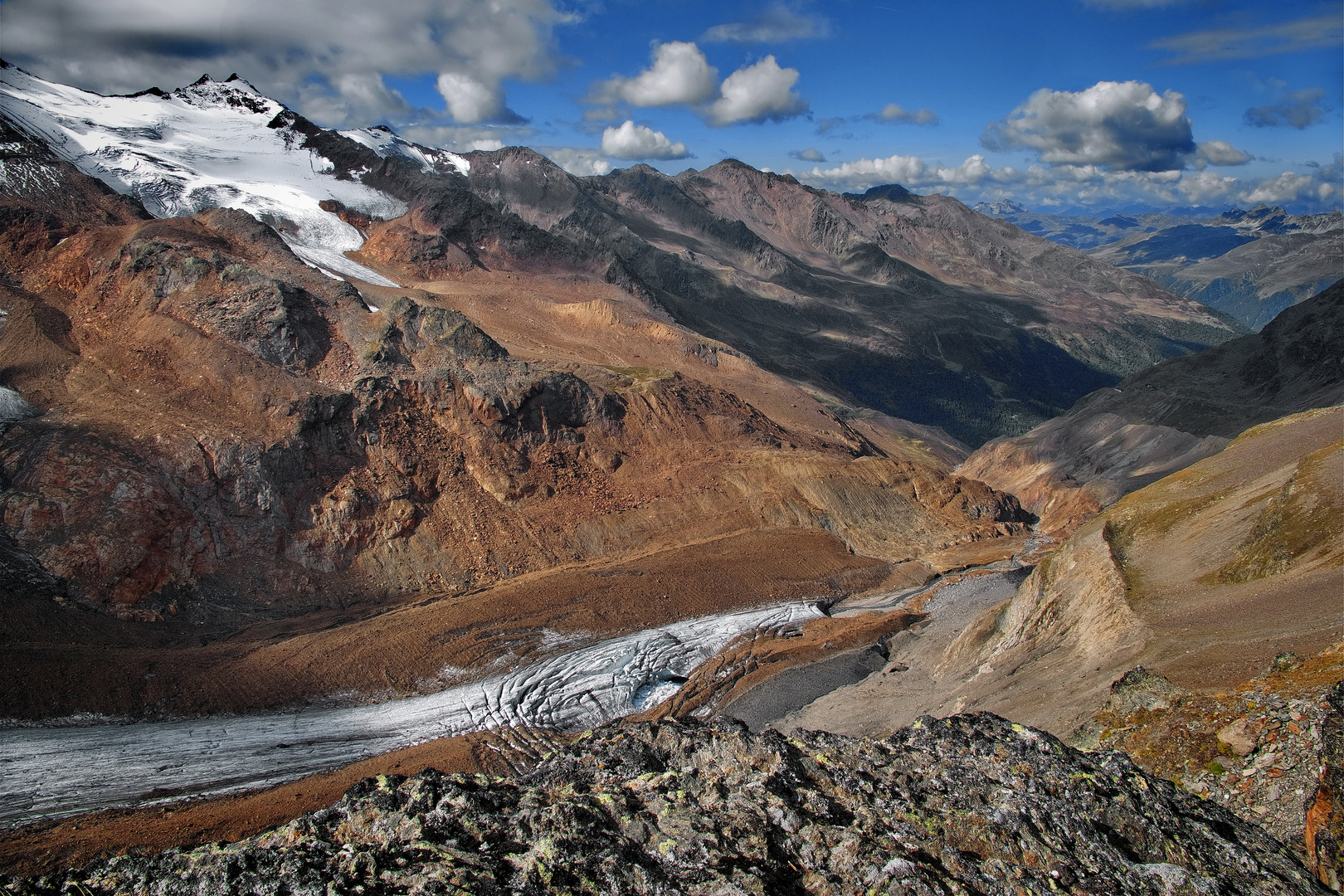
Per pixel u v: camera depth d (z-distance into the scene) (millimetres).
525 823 15492
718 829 15414
